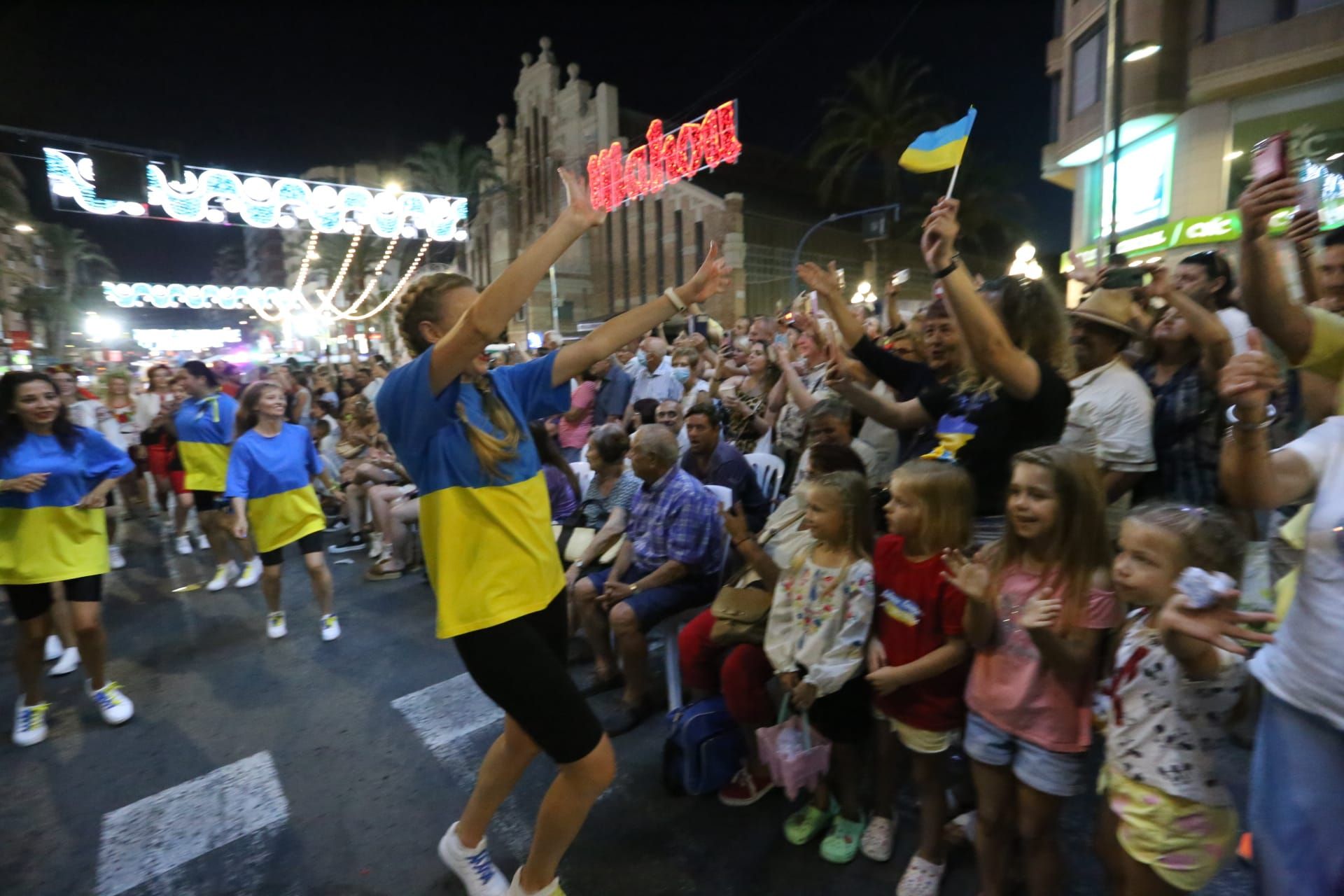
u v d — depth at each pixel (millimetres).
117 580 6188
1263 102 13188
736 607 2852
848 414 3285
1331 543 1352
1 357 18094
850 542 2463
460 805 2967
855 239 44156
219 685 4102
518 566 2023
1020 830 2047
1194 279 3049
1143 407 2863
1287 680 1437
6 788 3182
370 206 13203
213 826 2879
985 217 27719
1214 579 1396
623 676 3859
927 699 2242
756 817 2797
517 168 50781
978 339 2098
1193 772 1623
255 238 79750
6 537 3406
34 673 3543
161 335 57625
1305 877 1431
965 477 2227
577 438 7449
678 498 3404
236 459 4422
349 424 7641
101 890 2559
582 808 2090
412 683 4039
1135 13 14289
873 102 24656
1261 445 1405
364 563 6434
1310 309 1566
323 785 3127
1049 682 1931
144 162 10438
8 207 33906
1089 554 1914
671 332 13188
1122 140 15680
